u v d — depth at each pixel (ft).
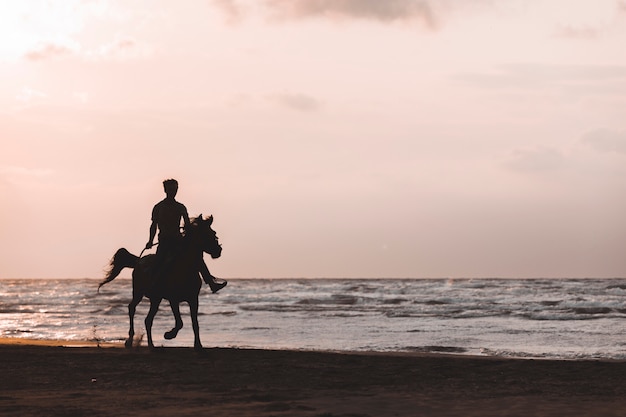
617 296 213.87
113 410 28.63
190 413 27.78
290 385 36.81
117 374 40.78
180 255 51.13
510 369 44.52
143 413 27.84
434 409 29.19
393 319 124.36
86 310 169.48
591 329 97.25
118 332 96.58
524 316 127.95
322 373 41.65
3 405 29.91
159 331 98.48
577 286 316.40
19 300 246.47
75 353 53.16
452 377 40.50
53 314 150.82
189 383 37.32
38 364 45.80
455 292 269.03
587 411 28.55
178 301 51.65
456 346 76.02
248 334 92.94
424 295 243.60
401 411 28.71
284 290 330.34
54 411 28.37
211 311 157.48
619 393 34.04
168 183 51.67
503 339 83.87
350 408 29.45
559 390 35.14
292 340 84.69
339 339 85.25
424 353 62.44
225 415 27.32
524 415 27.68
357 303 198.80
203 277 52.34
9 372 41.86
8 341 74.49
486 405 30.19
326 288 346.74
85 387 35.94
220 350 55.77
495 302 188.96
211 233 51.31
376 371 43.06
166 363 46.39
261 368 43.96
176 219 51.44
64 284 644.69
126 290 387.96
